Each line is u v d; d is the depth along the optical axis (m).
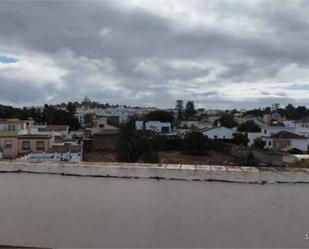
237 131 73.50
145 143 46.47
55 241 3.56
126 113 107.31
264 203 3.38
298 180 3.35
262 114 105.50
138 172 3.46
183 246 3.45
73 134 64.62
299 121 87.19
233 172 3.40
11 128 46.50
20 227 3.59
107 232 3.51
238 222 3.40
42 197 3.56
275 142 60.66
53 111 82.50
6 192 3.60
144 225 3.47
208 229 3.43
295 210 3.36
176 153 56.44
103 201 3.50
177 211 3.45
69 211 3.54
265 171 3.38
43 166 3.56
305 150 59.03
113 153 52.81
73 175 3.53
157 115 88.25
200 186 3.42
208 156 55.62
